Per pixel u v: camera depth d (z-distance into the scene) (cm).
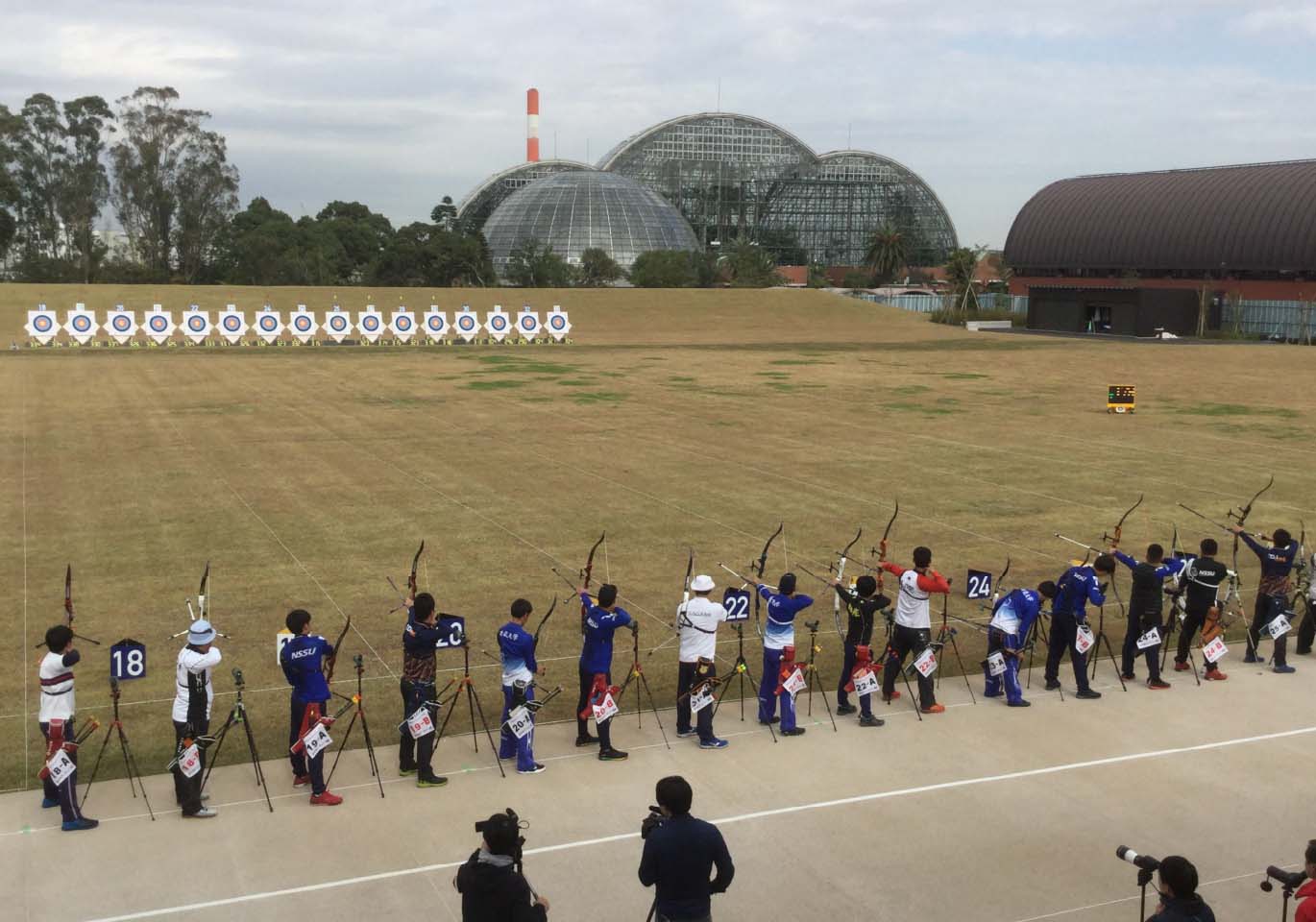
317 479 3041
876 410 4553
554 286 15062
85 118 14012
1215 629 1620
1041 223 12025
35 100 13762
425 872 1075
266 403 4588
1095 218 11388
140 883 1050
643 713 1495
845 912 1016
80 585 2055
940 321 11644
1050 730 1438
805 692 1584
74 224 14012
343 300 10425
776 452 3519
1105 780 1291
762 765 1325
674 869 859
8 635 1773
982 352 7700
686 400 4859
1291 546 1714
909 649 1547
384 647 1733
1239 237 9862
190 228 14512
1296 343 9275
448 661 1680
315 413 4316
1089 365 6744
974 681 1628
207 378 5519
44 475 3053
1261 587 1698
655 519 2609
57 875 1062
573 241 18850
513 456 3412
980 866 1098
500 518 2611
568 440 3731
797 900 1035
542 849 1120
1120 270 11025
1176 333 9912
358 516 2619
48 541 2370
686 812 875
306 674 1242
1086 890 1057
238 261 14150
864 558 2270
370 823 1172
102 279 13800
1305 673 1664
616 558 2266
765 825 1177
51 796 1204
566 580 2100
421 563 2220
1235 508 2762
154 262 14575
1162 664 1703
